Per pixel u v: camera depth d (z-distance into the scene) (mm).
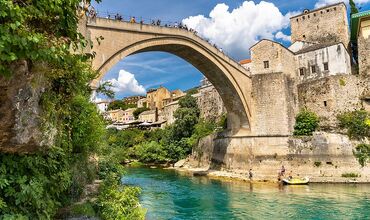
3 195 6613
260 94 39531
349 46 50969
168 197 26266
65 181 9578
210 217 19922
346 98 37844
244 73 39594
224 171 41188
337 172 33344
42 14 5559
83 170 14117
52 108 6992
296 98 40719
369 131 34250
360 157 32938
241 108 40156
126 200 14758
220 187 31297
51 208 8062
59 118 8180
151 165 57344
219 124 52312
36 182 7137
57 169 9195
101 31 25562
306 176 34250
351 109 37406
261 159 37531
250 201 24453
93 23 24781
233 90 39125
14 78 5191
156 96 103562
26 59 5285
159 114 89750
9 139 5891
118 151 25703
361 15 39062
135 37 28234
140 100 114812
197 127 56562
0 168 6414
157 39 30203
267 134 38094
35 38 4938
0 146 5980
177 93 103062
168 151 58156
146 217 19391
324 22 52938
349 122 35406
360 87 38062
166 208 22297
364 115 35344
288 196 26047
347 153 33531
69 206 11531
